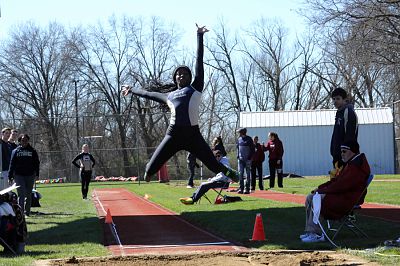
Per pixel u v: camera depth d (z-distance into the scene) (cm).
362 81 4297
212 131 4625
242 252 772
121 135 3688
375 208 1255
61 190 2714
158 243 892
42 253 802
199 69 794
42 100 5391
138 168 3281
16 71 5344
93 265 702
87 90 5456
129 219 1263
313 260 697
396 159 3412
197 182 3064
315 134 3481
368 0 2358
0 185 1366
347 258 709
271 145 2138
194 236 963
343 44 2484
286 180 2745
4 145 1388
